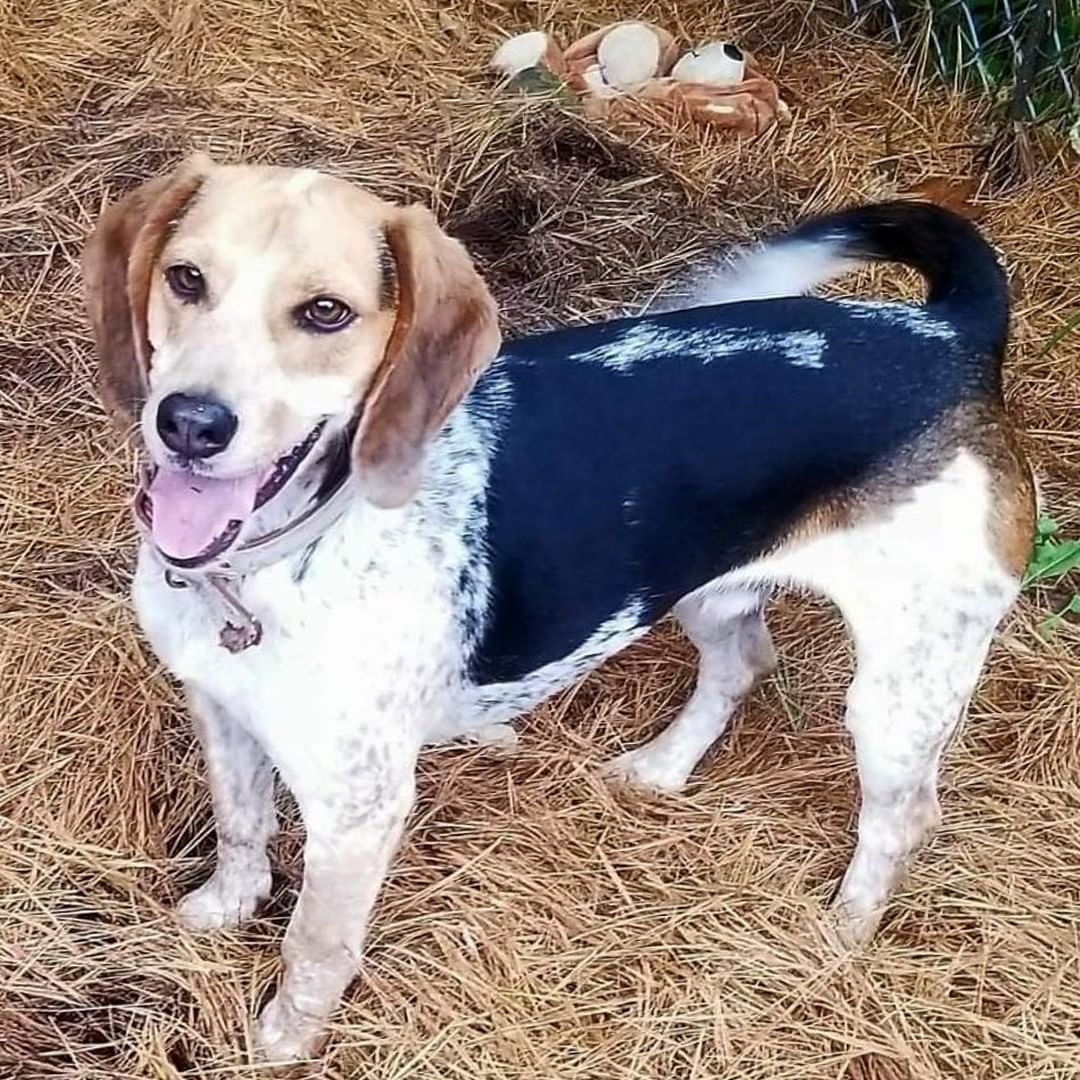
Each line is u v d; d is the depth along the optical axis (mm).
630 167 1341
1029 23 1442
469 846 883
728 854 898
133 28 1446
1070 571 1067
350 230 650
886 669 803
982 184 1397
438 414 673
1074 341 1232
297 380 646
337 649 695
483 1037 796
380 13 1512
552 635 762
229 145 1315
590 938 845
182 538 653
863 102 1484
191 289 650
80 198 1245
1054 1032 824
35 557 1005
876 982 838
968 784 940
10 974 798
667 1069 793
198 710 775
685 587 788
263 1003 806
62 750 901
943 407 773
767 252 830
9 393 1110
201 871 871
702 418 755
